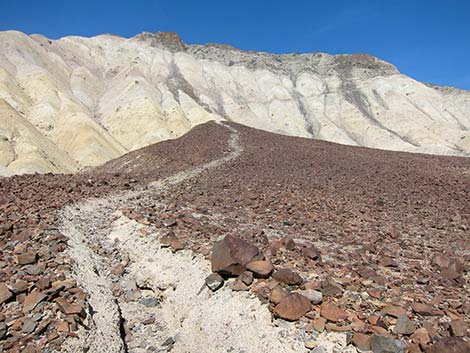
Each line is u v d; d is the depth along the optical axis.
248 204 17.97
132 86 140.12
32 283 8.37
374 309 7.60
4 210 14.20
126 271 11.12
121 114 122.31
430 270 10.04
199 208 16.12
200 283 9.32
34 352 6.51
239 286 8.66
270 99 189.50
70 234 12.62
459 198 20.66
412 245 12.47
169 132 114.25
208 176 28.20
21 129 83.62
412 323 6.88
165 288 10.05
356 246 12.02
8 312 7.52
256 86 198.88
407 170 30.34
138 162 47.28
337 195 20.55
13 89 108.50
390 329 6.94
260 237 11.56
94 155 89.75
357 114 177.38
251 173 28.47
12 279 8.59
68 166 85.38
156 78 176.75
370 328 6.88
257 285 8.59
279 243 10.90
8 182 20.56
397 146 148.62
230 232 12.45
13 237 11.21
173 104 135.38
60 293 8.13
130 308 9.69
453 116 186.50
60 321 7.29
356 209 17.61
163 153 46.44
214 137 50.75
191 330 8.45
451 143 155.00
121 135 115.19
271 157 37.16
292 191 21.16
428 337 6.53
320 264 9.76
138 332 8.84
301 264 9.66
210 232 12.34
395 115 178.88
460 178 27.56
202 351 7.82
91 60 171.50
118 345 7.79
